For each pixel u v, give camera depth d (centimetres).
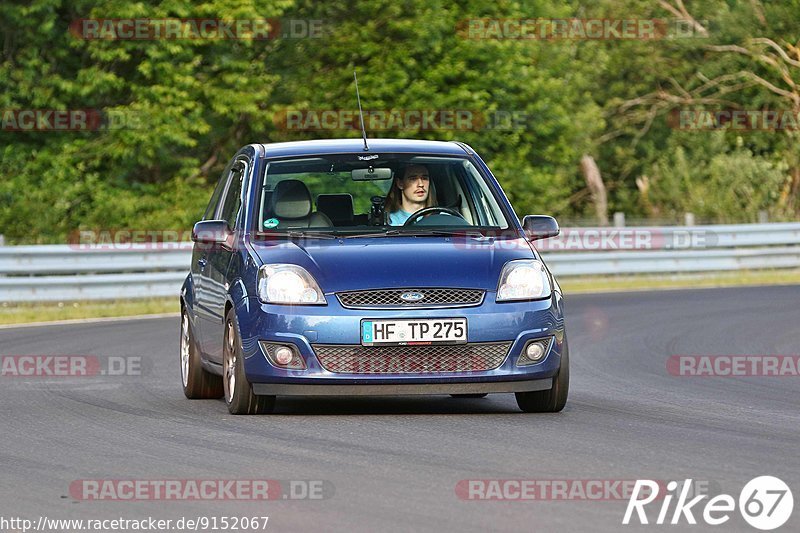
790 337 4106
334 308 2298
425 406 2561
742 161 9950
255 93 7762
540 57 8806
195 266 2831
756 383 3020
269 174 2594
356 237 2464
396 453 1969
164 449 2047
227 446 2059
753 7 11381
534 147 8562
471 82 8188
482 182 2614
